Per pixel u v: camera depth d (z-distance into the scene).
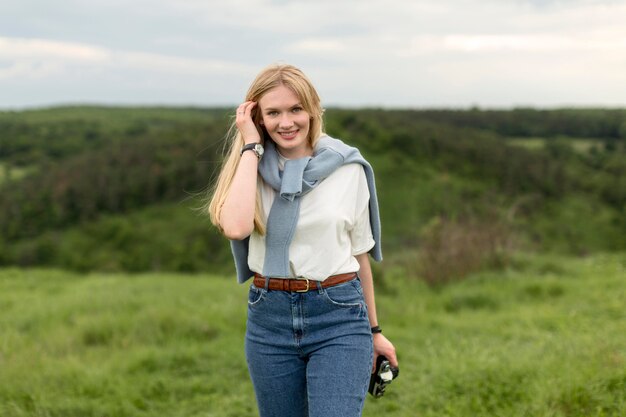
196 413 4.59
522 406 3.89
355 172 2.32
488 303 9.23
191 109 129.00
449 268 11.23
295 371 2.29
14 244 36.50
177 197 41.66
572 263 12.73
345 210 2.25
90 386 4.97
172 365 5.66
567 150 53.66
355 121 47.47
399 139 46.19
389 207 37.91
